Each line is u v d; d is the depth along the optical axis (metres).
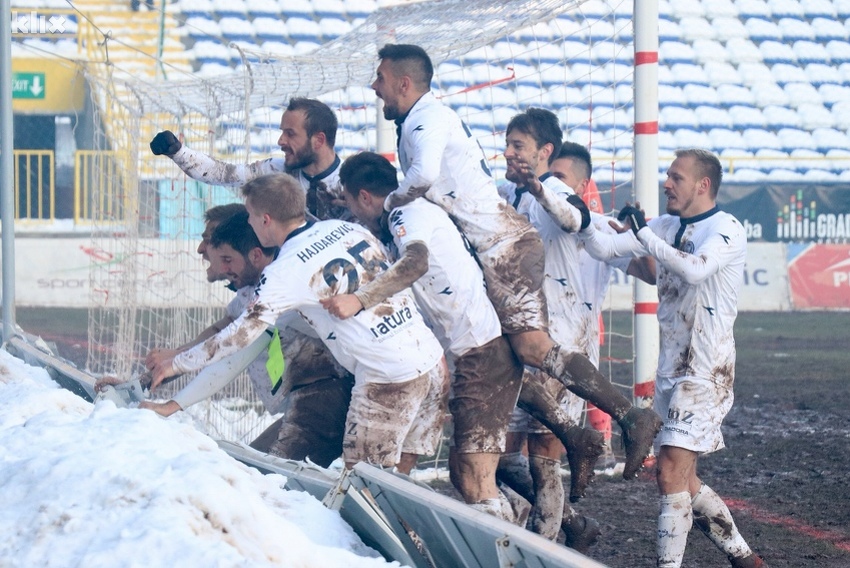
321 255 13.05
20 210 59.44
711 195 15.98
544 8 25.66
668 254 15.06
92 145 60.38
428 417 14.12
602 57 72.94
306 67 26.48
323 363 15.55
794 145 76.56
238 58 72.81
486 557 8.82
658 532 15.45
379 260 13.58
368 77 29.19
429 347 13.76
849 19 85.00
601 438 15.51
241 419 24.53
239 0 76.12
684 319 15.62
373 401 13.48
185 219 36.94
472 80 71.12
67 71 60.09
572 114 70.88
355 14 78.50
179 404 12.89
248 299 16.17
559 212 15.98
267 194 13.23
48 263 56.00
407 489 9.48
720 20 83.31
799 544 18.59
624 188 63.28
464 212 15.07
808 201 62.50
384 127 28.62
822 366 41.81
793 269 61.31
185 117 35.16
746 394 35.72
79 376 15.67
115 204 46.09
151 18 71.94
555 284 18.03
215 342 12.69
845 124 77.81
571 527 17.61
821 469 24.88
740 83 79.81
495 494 14.80
